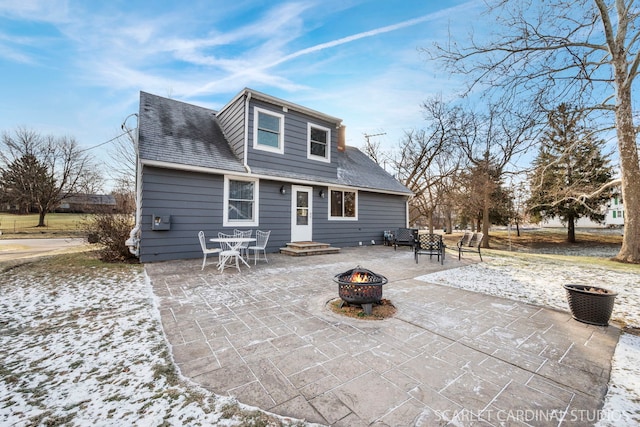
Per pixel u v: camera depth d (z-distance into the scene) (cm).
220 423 157
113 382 196
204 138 827
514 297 415
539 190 1217
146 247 643
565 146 843
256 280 499
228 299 388
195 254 712
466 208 1717
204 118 932
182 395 181
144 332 280
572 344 262
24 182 2447
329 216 1016
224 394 183
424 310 352
